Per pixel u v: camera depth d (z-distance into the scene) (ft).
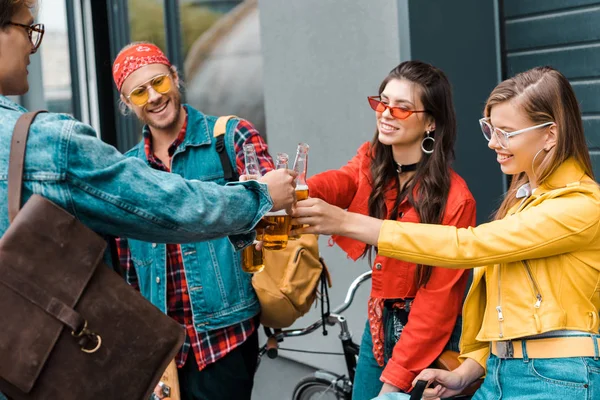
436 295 9.55
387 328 10.12
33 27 6.76
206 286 10.32
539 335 7.63
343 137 15.81
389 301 10.12
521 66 14.29
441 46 13.98
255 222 7.20
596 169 13.52
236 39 21.53
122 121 23.49
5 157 6.09
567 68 13.66
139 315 6.38
